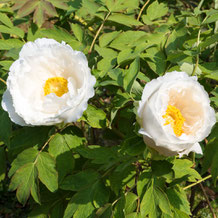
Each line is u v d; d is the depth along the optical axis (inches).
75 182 46.0
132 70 45.2
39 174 44.9
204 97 41.4
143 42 50.6
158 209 43.9
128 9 56.8
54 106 43.2
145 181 44.6
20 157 45.6
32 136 46.8
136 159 44.9
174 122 41.5
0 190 93.4
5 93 44.4
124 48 50.3
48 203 50.6
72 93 43.1
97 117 47.0
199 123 41.1
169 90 41.2
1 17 51.4
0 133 47.0
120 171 46.3
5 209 91.3
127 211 46.0
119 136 53.1
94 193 45.8
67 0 52.2
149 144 41.3
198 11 51.4
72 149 46.2
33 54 44.4
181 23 52.2
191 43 52.2
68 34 51.3
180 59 49.6
